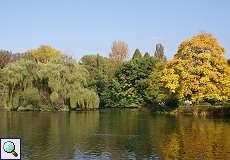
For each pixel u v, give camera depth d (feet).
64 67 295.69
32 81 289.74
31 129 180.55
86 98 297.12
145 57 386.52
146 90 354.74
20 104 290.56
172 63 268.62
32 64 292.40
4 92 290.76
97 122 215.10
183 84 260.01
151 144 139.03
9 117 241.35
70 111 297.12
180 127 188.96
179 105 303.27
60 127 188.96
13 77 286.87
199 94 256.52
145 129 181.47
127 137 155.94
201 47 264.93
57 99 288.71
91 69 388.37
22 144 138.31
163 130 177.88
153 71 350.02
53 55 472.85
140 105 363.97
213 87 255.09
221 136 156.87
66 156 118.42
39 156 118.11
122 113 291.38
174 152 124.06
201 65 262.67
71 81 296.10
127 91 369.30
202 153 122.21
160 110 304.09
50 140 147.33
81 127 189.78
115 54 549.95
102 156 118.62
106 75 392.06
